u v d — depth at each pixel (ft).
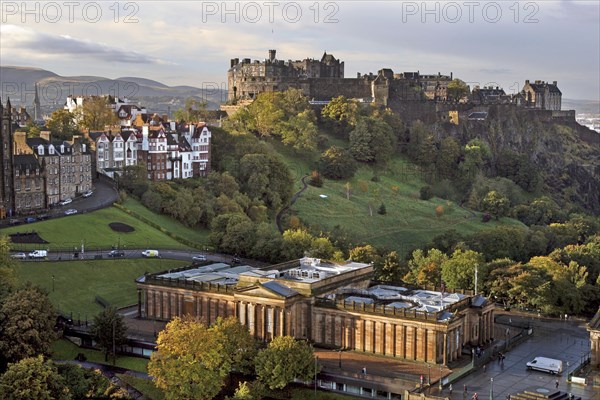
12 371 408.87
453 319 497.87
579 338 588.09
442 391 458.50
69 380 440.86
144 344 526.57
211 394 456.04
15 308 485.56
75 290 621.72
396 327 506.07
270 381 456.86
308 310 538.06
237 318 538.47
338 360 500.74
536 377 492.13
